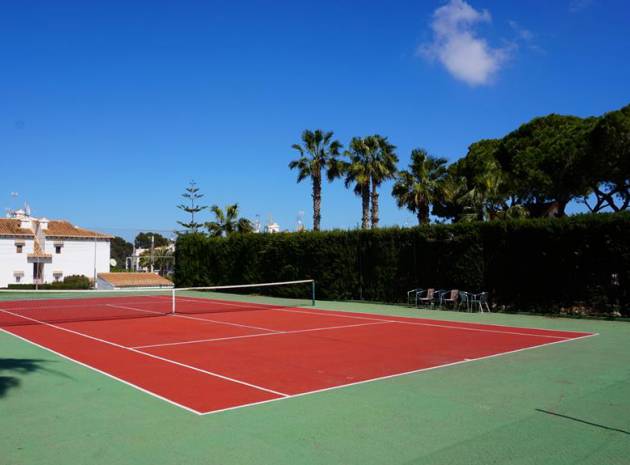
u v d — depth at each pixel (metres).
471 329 16.22
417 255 24.62
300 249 29.47
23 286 48.34
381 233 26.03
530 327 16.64
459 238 22.98
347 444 5.88
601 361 10.83
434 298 23.47
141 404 7.57
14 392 8.27
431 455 5.54
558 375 9.47
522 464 5.28
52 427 6.52
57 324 17.59
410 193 37.84
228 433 6.27
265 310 22.81
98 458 5.48
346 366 10.39
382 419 6.82
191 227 64.06
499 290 21.77
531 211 42.59
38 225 54.62
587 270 19.38
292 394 8.14
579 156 36.59
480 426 6.50
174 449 5.74
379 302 25.89
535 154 39.12
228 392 8.27
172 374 9.64
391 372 9.80
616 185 38.25
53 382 8.97
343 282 27.47
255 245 32.25
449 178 38.53
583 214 19.75
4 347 12.76
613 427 6.44
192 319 19.22
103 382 8.98
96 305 25.56
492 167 38.59
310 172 40.59
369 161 39.19
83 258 56.62
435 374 9.61
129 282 51.03
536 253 20.72
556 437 6.08
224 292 34.16
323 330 16.06
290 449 5.73
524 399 7.78
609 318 18.64
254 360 11.05
